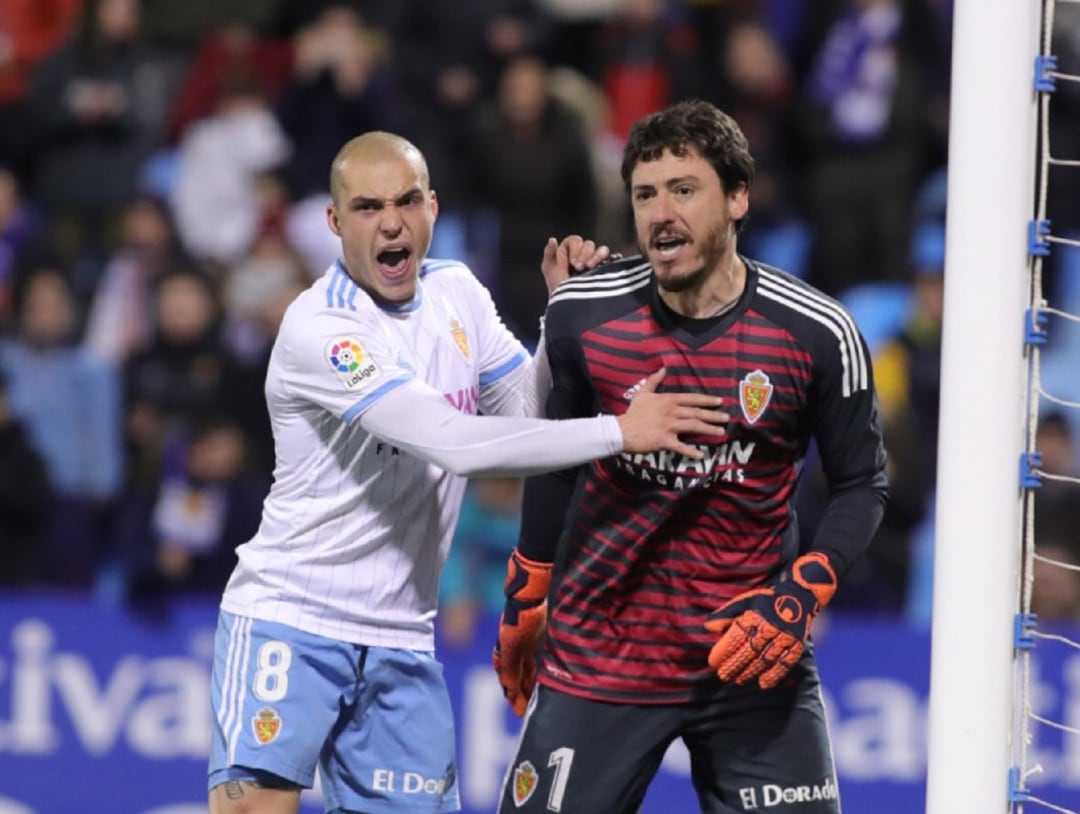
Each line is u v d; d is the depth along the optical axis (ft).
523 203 109.91
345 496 51.85
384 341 50.85
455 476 51.42
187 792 92.17
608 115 117.80
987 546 45.83
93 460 102.83
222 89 115.34
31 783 91.61
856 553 46.68
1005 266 45.73
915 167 113.19
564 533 49.44
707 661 47.96
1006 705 45.98
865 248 112.37
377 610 52.65
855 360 46.01
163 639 94.27
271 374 52.08
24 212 113.50
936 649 46.42
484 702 91.04
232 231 111.55
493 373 54.24
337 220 50.90
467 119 113.80
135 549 96.58
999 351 45.78
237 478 98.32
